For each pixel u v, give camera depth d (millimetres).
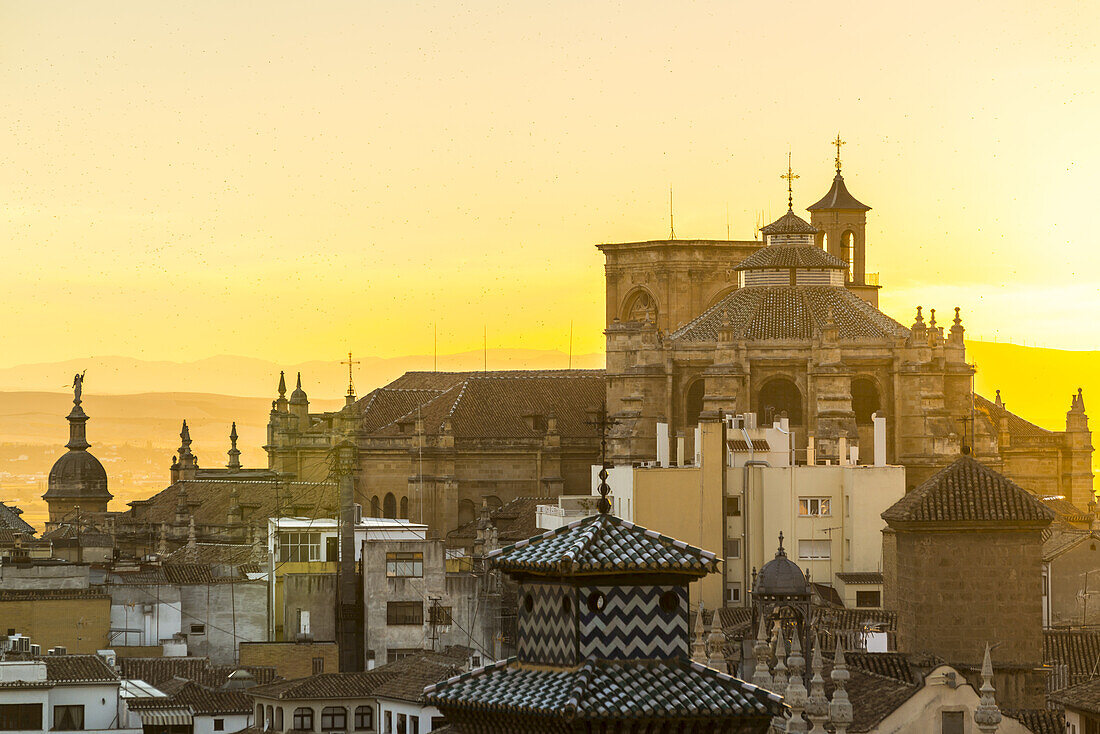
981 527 172750
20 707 196375
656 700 79125
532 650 82875
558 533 82750
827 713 128125
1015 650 172625
